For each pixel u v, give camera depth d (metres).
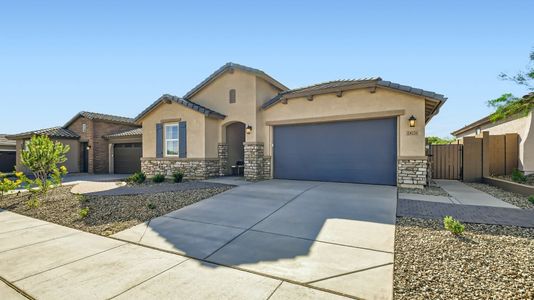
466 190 9.17
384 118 10.32
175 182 11.94
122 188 10.41
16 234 5.44
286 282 3.31
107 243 4.86
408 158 9.66
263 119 12.91
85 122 20.95
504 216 5.75
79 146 21.56
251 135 12.63
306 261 3.90
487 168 11.08
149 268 3.77
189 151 13.33
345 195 8.19
